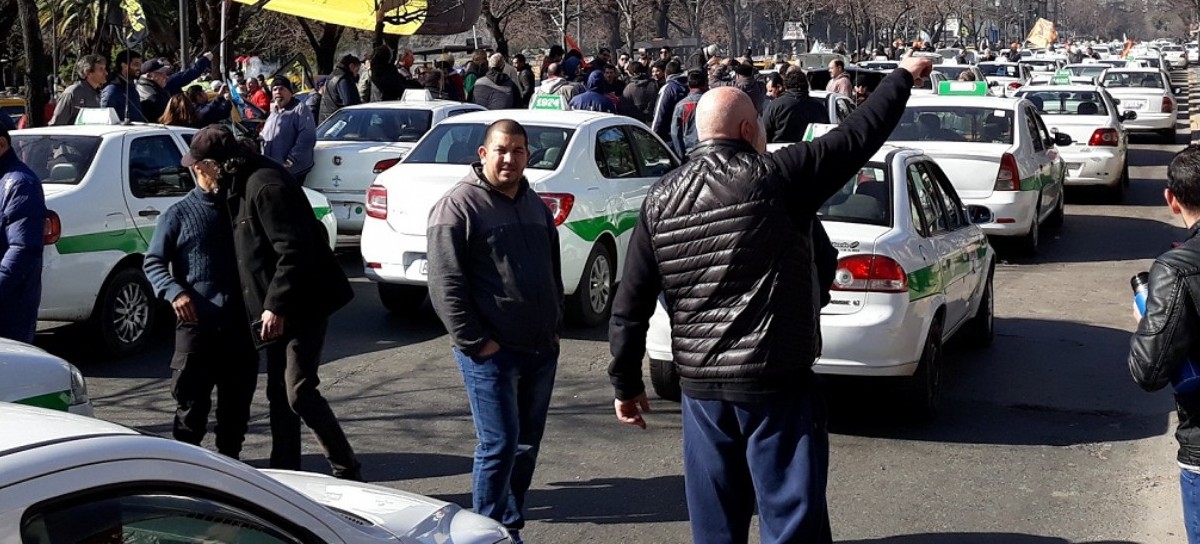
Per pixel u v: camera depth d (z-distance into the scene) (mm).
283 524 2945
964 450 7172
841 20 69875
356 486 3896
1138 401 8211
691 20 46781
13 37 28297
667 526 5953
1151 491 6465
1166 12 127375
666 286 4223
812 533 4125
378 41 19734
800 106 14141
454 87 21016
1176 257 3838
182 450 2762
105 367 9070
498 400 5250
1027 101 14938
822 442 4195
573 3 39688
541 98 13938
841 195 7707
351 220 13266
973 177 13562
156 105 14148
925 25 79938
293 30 34281
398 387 8562
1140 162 24625
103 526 2557
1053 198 15492
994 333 10297
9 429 2707
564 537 5797
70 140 9352
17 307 6438
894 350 7172
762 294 4070
